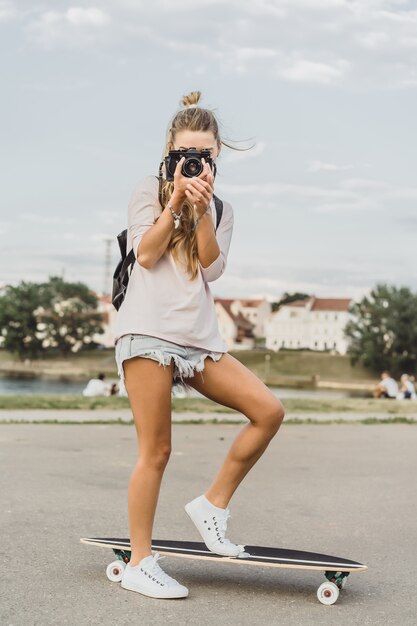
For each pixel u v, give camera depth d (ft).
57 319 480.23
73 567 15.16
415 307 393.91
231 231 14.33
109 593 13.58
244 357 438.40
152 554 13.99
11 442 34.12
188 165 13.01
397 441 38.70
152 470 13.78
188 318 13.61
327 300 595.88
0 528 18.17
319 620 12.58
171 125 13.75
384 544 17.97
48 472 26.53
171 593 13.35
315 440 38.65
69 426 41.11
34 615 12.34
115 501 21.75
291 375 410.72
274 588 14.32
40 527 18.39
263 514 21.04
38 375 411.75
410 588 14.58
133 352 13.57
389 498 23.68
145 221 13.69
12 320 476.54
